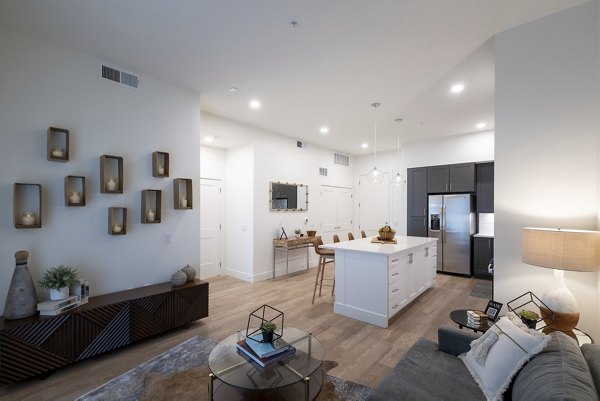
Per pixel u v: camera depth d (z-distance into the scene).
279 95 3.90
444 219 6.00
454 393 1.53
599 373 1.24
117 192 2.99
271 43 2.71
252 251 5.28
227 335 3.11
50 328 2.32
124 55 2.91
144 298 2.87
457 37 2.61
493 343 1.72
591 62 2.20
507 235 2.52
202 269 5.43
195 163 3.75
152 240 3.34
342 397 2.09
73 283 2.60
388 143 6.69
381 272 3.35
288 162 6.03
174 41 2.67
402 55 2.91
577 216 2.24
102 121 2.97
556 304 1.98
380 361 2.59
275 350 1.82
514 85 2.49
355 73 3.27
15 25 2.41
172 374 2.32
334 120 4.94
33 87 2.57
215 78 3.40
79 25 2.42
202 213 5.43
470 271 5.68
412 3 2.16
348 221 7.86
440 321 3.50
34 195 2.56
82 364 2.53
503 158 2.54
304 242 5.68
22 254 2.37
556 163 2.32
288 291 4.70
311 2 2.15
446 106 4.26
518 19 2.38
